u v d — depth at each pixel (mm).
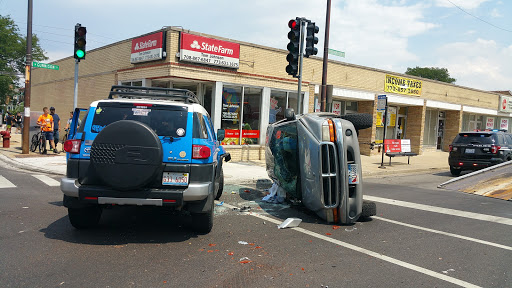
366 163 16562
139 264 4102
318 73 16734
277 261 4395
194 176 4762
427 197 9133
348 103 19625
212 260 4324
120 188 4484
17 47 42062
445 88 23469
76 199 4781
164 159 4723
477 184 10438
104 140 4457
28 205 6602
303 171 6570
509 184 10023
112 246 4652
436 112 25016
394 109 21906
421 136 22094
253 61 14477
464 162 13531
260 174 11328
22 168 11164
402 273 4168
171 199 4598
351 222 6242
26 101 13914
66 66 20156
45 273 3760
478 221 6785
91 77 17375
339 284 3801
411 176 13766
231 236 5320
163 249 4621
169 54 12586
